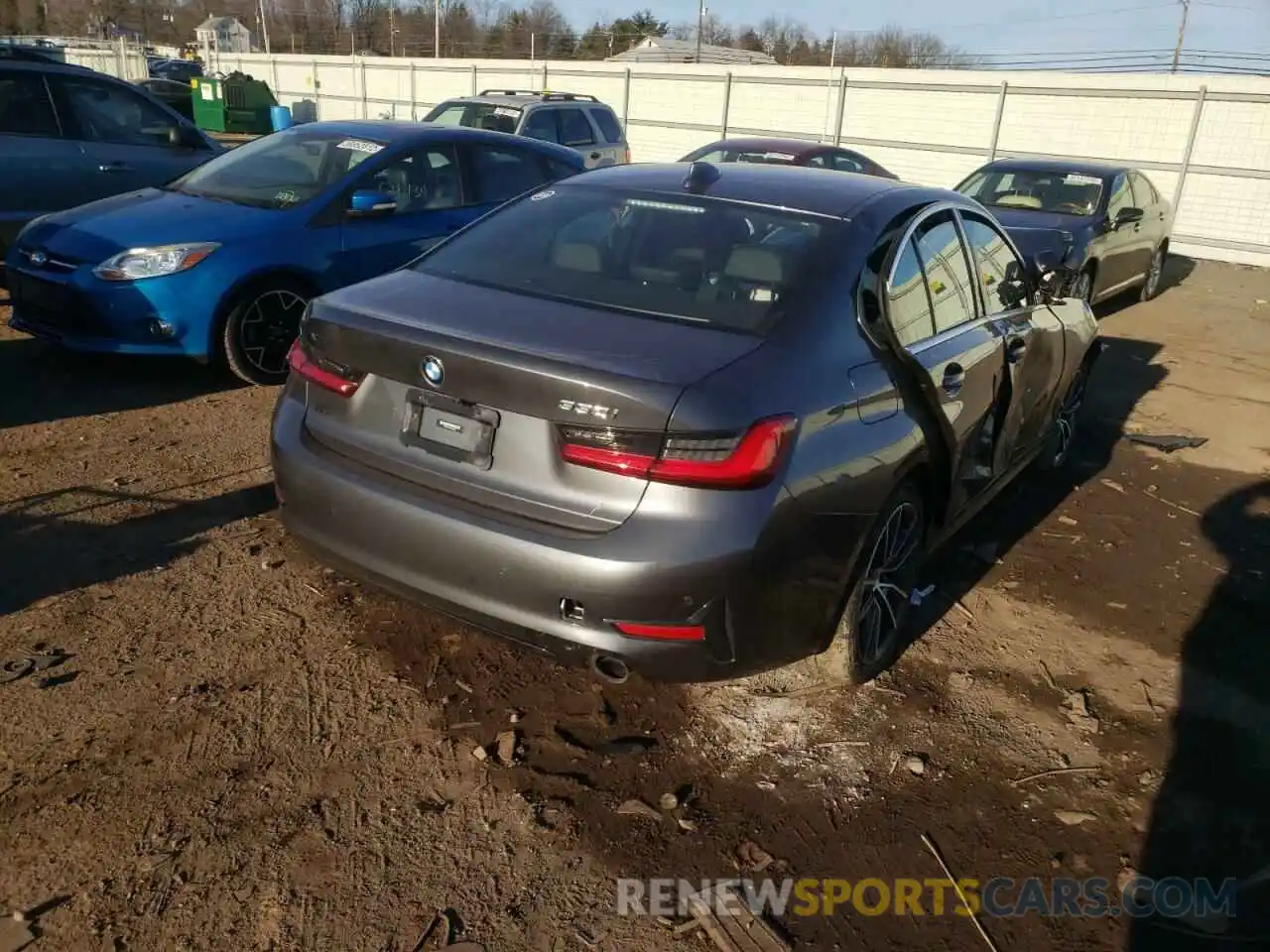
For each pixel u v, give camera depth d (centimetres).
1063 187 1104
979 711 345
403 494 289
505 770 298
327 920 241
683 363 271
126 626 353
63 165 777
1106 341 989
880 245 348
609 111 1545
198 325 591
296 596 380
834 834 282
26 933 231
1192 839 291
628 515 260
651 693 339
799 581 285
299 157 687
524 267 345
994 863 277
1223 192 1798
